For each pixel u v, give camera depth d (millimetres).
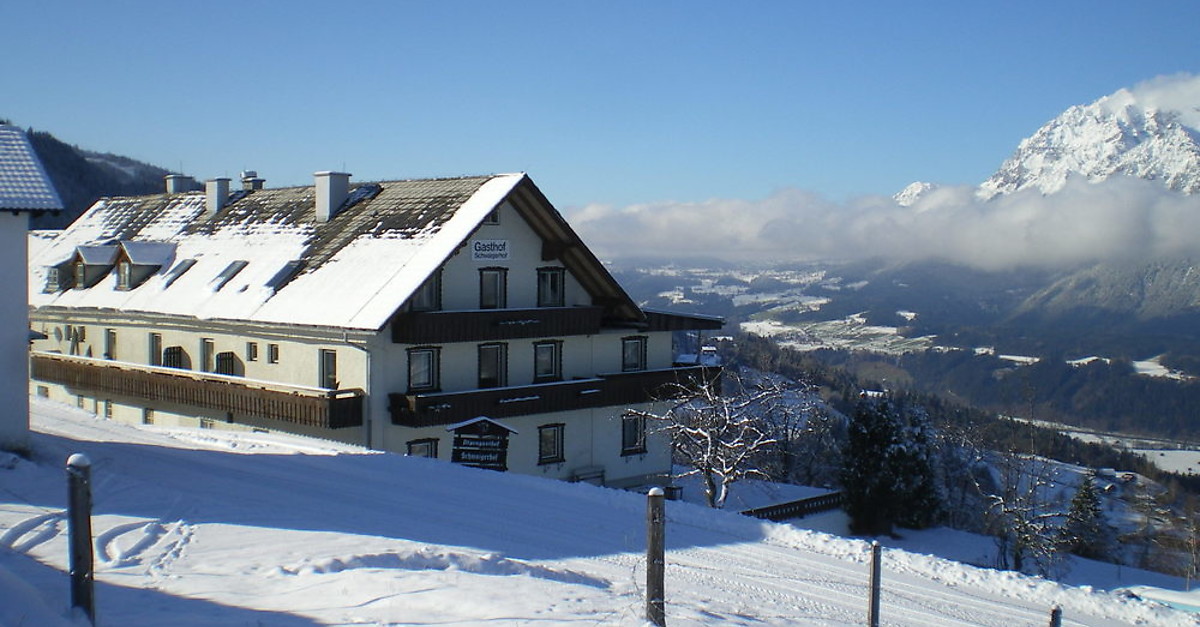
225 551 13242
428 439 32562
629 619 10266
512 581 12047
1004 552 37969
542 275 36344
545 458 35156
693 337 86375
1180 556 52062
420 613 10117
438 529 16922
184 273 39875
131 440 24531
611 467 37500
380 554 12859
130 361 40219
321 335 31906
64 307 42219
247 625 9281
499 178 35125
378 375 31188
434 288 32656
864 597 15828
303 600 10508
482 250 34062
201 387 34656
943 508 43688
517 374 34844
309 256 36312
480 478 22125
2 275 20188
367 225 36500
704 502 36656
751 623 12453
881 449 40625
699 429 34156
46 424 26672
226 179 44906
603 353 38000
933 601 16281
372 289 32062
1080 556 46281
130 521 14766
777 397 40688
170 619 9375
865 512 40656
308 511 17219
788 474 46125
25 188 20375
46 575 10789
